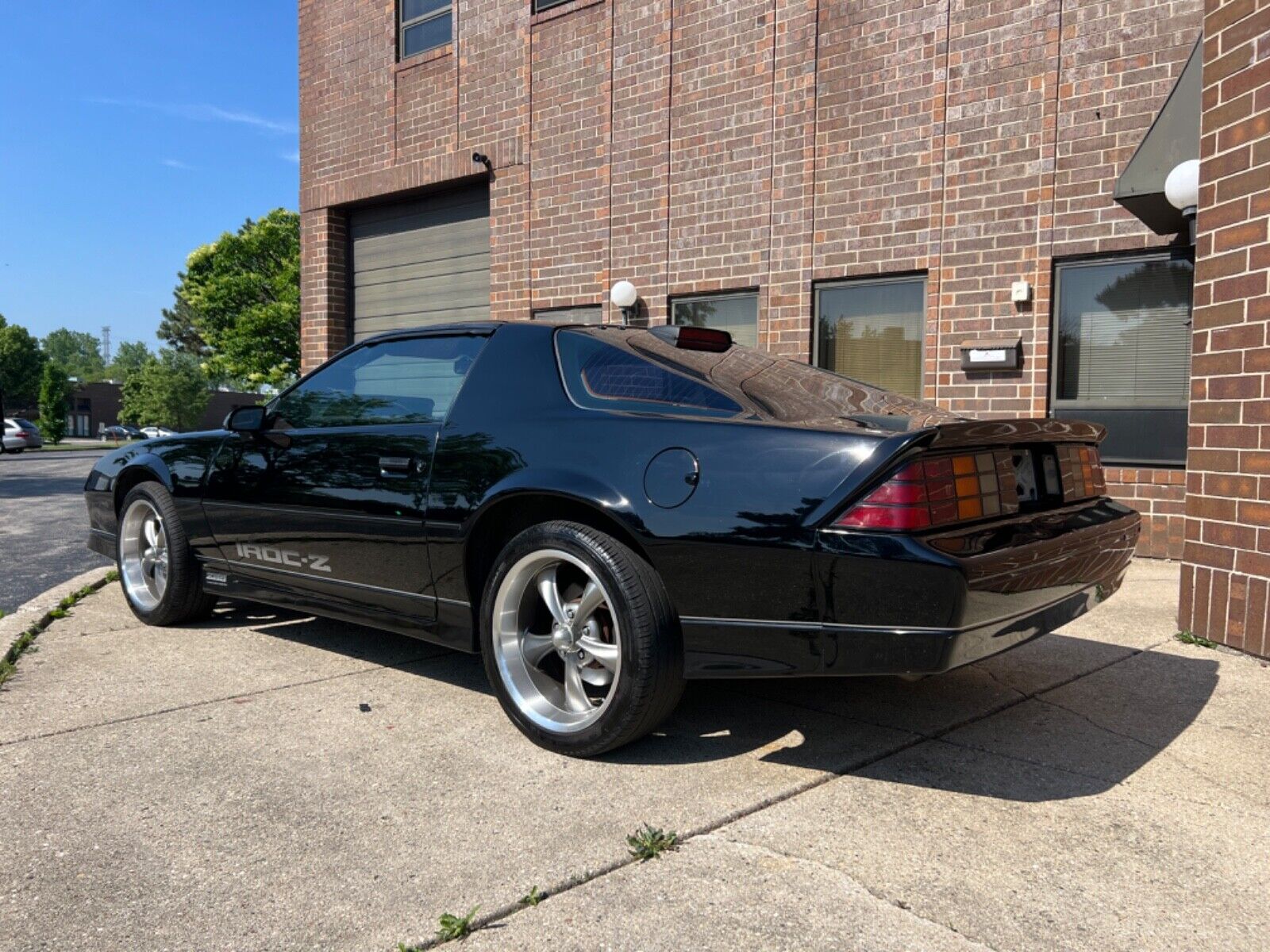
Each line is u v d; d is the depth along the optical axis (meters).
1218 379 4.12
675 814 2.46
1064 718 3.26
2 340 84.62
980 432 2.55
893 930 1.93
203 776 2.69
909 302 7.62
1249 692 3.54
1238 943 1.89
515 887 2.08
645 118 9.02
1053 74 6.82
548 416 3.07
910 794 2.61
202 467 4.22
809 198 7.99
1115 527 3.07
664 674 2.68
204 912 1.97
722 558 2.57
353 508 3.48
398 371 3.69
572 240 9.64
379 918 1.95
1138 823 2.43
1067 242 6.81
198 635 4.38
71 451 38.88
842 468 2.45
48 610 4.70
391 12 11.18
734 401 2.86
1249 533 3.97
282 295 40.56
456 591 3.20
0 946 1.84
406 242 11.53
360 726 3.13
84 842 2.28
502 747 2.95
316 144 12.14
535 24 9.82
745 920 1.95
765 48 8.19
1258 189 3.86
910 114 7.45
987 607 2.42
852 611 2.42
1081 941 1.89
